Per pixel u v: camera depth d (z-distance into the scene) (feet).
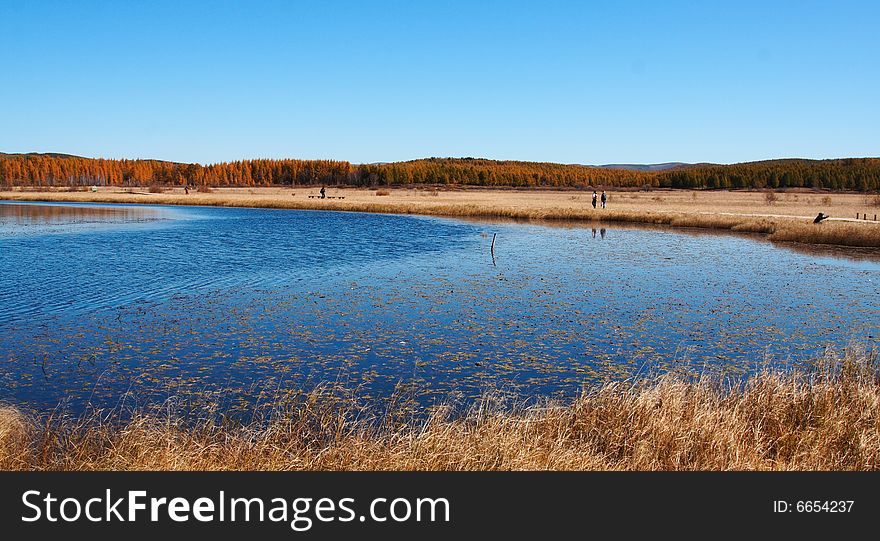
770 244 127.54
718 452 26.43
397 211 225.35
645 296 71.67
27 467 24.72
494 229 161.17
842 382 36.11
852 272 90.22
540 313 62.54
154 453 25.14
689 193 435.53
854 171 616.80
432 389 40.55
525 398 39.09
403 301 67.77
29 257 97.96
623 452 27.30
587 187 583.99
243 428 30.42
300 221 185.16
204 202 267.59
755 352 49.96
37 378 41.75
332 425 31.50
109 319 58.08
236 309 62.95
